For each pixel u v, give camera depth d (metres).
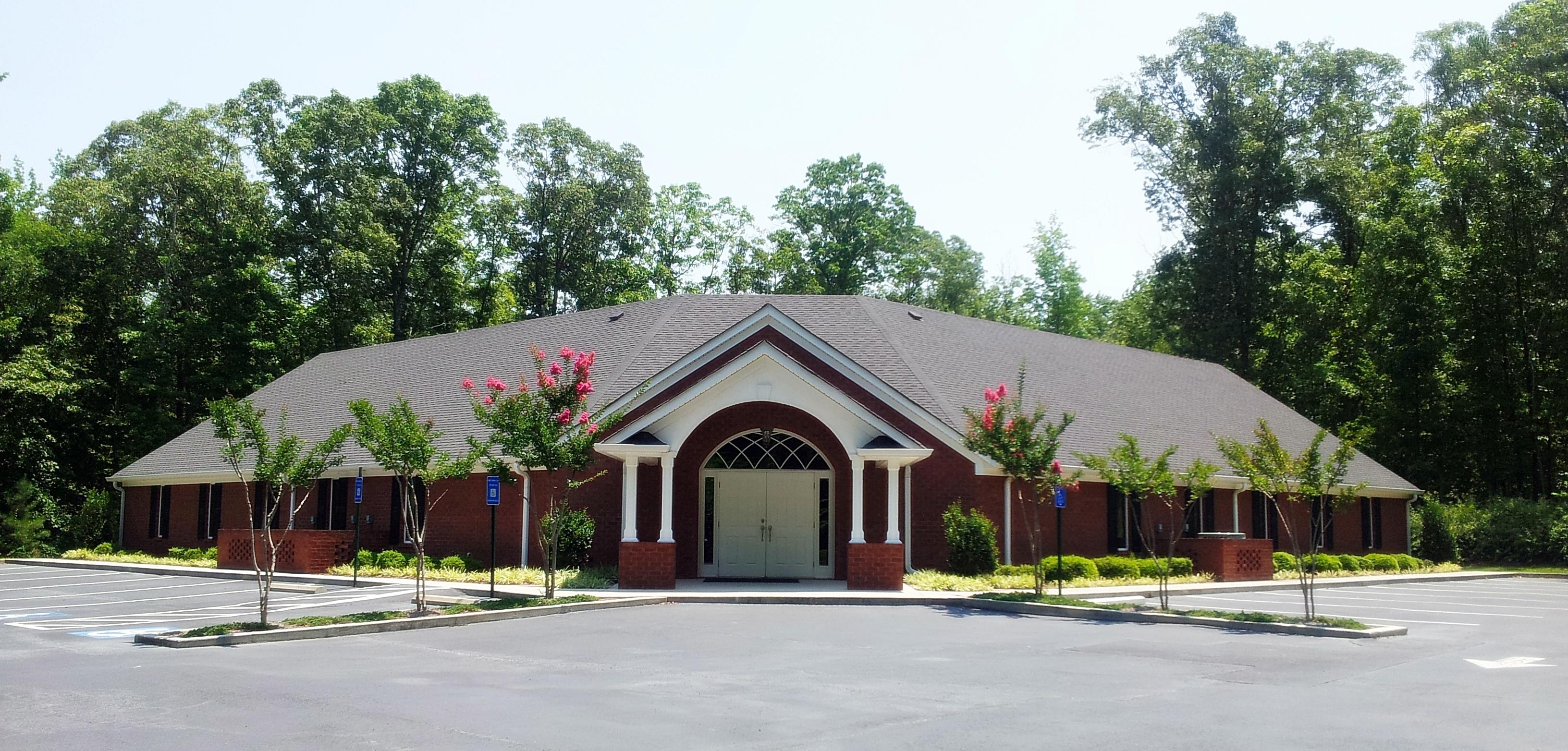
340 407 35.03
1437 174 44.94
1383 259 45.44
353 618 17.77
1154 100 55.91
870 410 27.30
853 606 21.47
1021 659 14.35
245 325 47.53
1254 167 51.62
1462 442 44.44
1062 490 22.97
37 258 45.25
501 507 27.89
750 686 12.05
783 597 21.97
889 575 23.61
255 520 33.66
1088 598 23.44
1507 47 48.00
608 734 9.62
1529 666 14.14
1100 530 29.20
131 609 20.38
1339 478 20.48
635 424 24.44
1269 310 52.78
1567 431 43.72
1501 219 42.72
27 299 44.69
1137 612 19.73
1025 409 29.77
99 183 48.06
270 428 35.81
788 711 10.66
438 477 20.27
